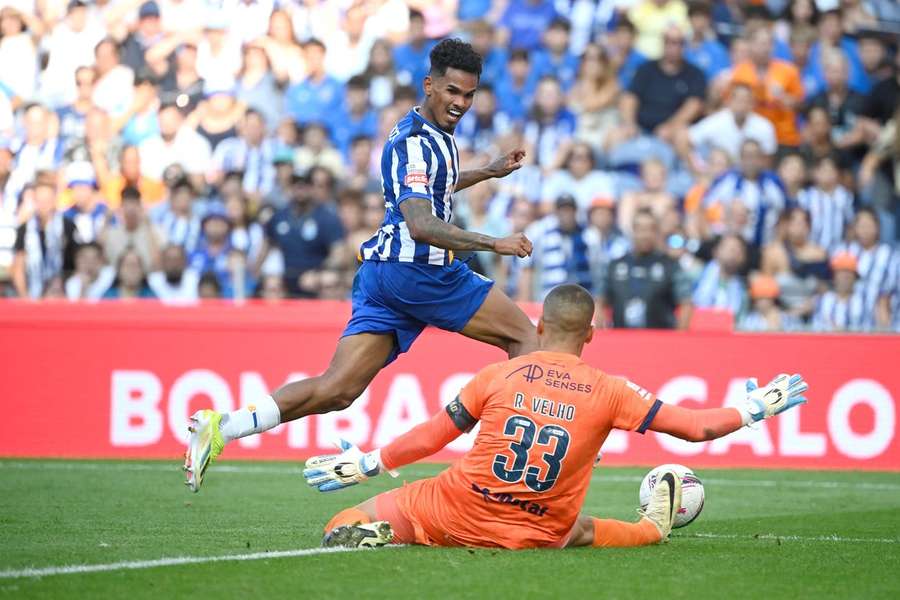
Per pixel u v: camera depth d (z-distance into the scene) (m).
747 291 41.94
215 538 19.19
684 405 33.59
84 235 45.03
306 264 42.78
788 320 41.94
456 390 33.44
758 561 16.86
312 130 46.75
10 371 33.56
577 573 15.15
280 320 34.56
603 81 47.72
